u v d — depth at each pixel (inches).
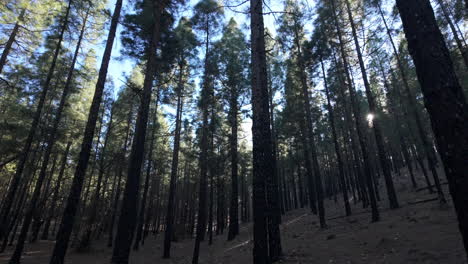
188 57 658.8
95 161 854.5
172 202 676.7
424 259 230.8
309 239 458.3
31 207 589.3
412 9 148.1
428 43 138.2
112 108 877.8
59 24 559.5
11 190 527.2
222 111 708.0
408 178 1002.7
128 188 359.9
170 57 502.0
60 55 619.2
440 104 128.1
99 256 703.7
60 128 678.5
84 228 853.2
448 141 123.0
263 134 276.7
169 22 478.6
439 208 434.3
